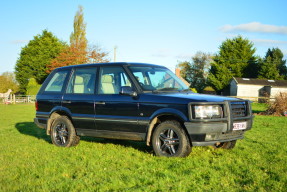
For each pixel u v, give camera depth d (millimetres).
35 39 61500
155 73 6508
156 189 3783
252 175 4352
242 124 5613
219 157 5555
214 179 4176
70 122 6965
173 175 4324
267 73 61781
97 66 6832
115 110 6129
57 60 45000
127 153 5973
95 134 6523
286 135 8633
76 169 4836
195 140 5184
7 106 29281
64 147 6875
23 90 60250
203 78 76375
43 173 4652
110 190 3809
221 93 62562
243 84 53906
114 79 6422
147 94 5828
